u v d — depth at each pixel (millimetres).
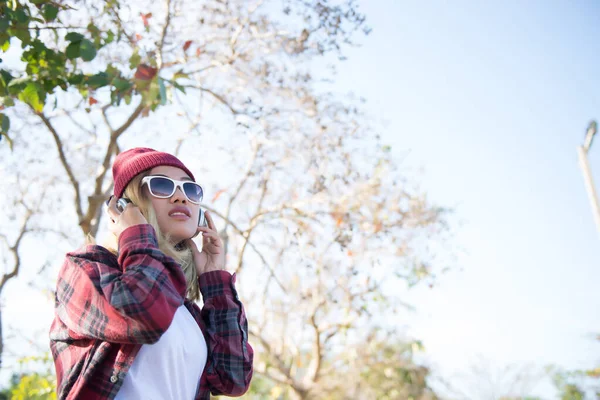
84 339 1932
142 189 2234
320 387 13141
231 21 7570
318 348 12117
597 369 18625
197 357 2078
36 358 6820
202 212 2562
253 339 12531
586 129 9211
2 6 3824
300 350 13484
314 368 12477
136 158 2283
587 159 9359
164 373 1928
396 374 14906
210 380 2219
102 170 6379
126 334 1804
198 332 2164
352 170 8281
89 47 4008
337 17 6676
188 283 2404
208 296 2400
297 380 12867
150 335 1804
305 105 7949
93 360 1854
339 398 13984
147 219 2184
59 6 4281
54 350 2014
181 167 2365
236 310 2383
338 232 8266
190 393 2041
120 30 5375
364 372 14586
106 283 1858
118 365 1844
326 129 8141
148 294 1823
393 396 14844
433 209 10328
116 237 2186
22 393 6039
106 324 1835
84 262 1990
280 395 14195
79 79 4324
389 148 9406
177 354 1979
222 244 2537
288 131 8172
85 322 1881
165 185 2225
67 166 6602
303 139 8242
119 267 2053
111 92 4484
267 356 12844
